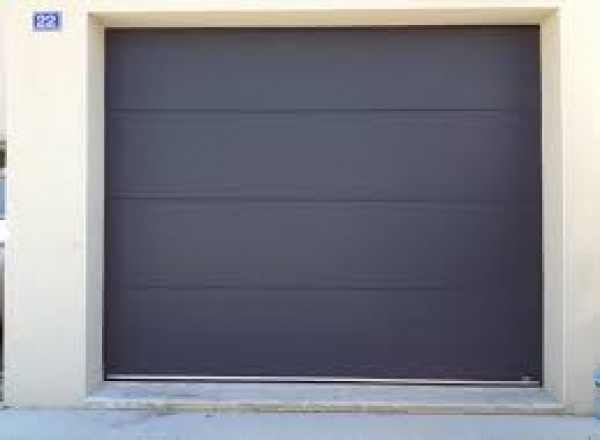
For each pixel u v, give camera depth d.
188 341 6.68
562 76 6.01
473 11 6.15
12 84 6.21
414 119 6.59
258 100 6.65
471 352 6.59
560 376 6.08
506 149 6.55
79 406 6.20
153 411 6.14
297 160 6.64
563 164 6.02
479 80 6.56
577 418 5.96
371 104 6.61
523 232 6.55
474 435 5.54
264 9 6.15
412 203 6.60
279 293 6.66
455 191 6.58
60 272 6.21
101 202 6.53
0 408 6.21
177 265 6.68
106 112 6.65
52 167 6.21
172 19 6.38
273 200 6.66
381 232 6.62
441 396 6.28
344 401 6.15
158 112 6.67
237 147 6.66
